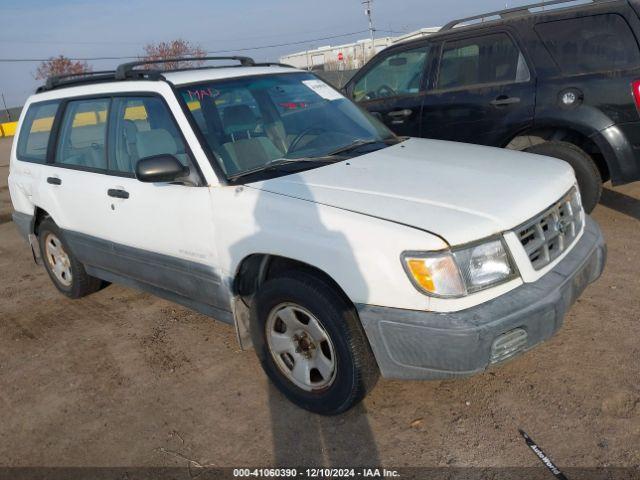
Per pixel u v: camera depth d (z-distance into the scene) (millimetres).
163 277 3799
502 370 3350
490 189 2916
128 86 3861
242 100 3746
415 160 3418
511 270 2662
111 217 3961
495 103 5566
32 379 3891
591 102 5027
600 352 3420
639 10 4836
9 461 3082
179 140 3469
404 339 2594
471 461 2703
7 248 7125
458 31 5891
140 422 3285
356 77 6934
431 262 2506
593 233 3275
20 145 5133
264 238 2992
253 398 3381
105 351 4145
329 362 2982
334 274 2736
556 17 5254
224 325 4332
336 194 2949
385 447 2859
